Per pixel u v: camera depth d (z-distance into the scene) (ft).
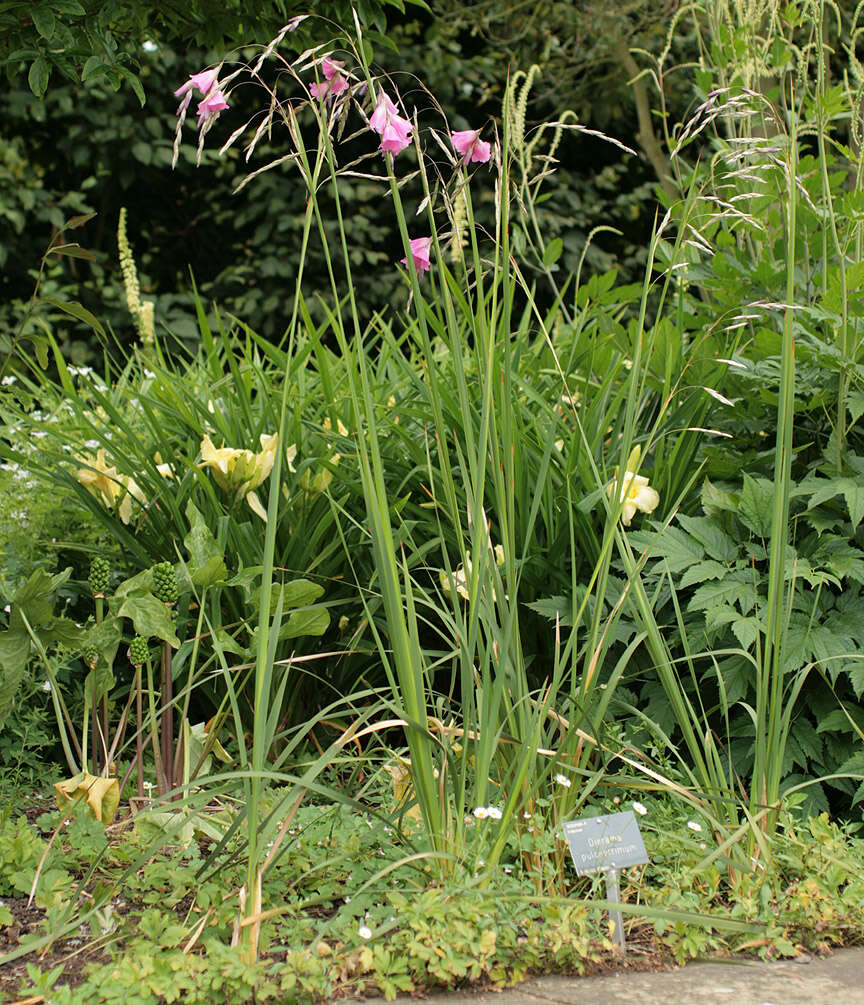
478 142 6.72
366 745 9.75
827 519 9.18
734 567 9.03
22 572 10.07
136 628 7.52
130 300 15.44
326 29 9.35
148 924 6.14
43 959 6.10
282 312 25.64
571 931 6.12
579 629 9.21
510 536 6.98
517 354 9.84
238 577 8.11
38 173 26.21
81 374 10.22
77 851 7.21
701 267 11.39
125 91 24.75
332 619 9.93
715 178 8.36
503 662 6.66
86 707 7.67
